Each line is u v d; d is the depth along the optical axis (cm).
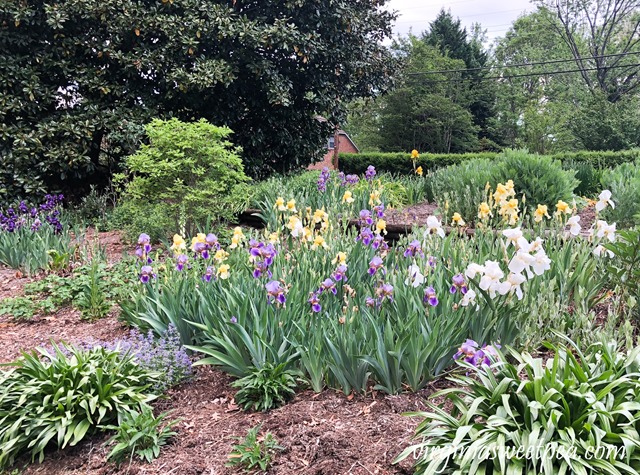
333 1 1120
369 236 445
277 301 361
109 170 1166
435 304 333
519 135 3953
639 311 388
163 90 1103
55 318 525
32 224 754
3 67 966
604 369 251
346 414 306
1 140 965
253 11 1143
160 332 398
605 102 2828
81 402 308
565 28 3591
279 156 1309
